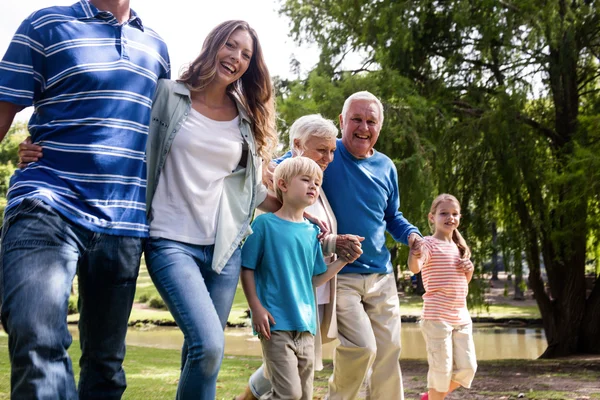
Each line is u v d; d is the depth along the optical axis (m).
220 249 3.47
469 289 14.63
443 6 14.65
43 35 3.03
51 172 2.96
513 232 14.54
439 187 13.83
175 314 3.22
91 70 3.05
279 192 4.00
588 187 12.23
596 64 15.19
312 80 13.34
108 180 3.04
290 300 3.81
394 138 12.74
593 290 15.27
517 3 13.76
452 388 5.68
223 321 3.57
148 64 3.28
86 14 3.13
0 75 3.00
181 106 3.50
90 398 3.25
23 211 2.80
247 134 3.68
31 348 2.63
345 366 4.46
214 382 3.24
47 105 3.04
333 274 4.07
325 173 4.63
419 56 14.70
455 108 14.45
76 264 2.91
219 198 3.54
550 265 15.34
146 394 6.53
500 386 8.13
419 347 17.52
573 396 7.12
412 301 33.00
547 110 15.28
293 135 4.46
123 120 3.11
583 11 13.79
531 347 17.72
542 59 14.40
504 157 13.72
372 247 4.61
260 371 4.29
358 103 4.65
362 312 4.50
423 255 5.29
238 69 3.62
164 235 3.35
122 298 3.17
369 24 14.44
